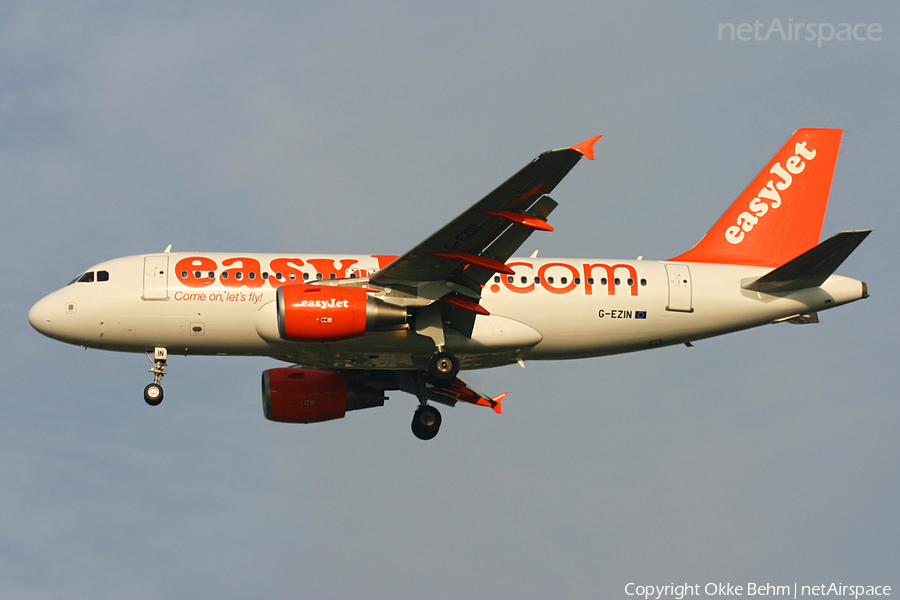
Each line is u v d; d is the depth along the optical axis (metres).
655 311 104.81
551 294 102.75
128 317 98.44
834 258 100.31
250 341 99.69
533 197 85.12
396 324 95.50
